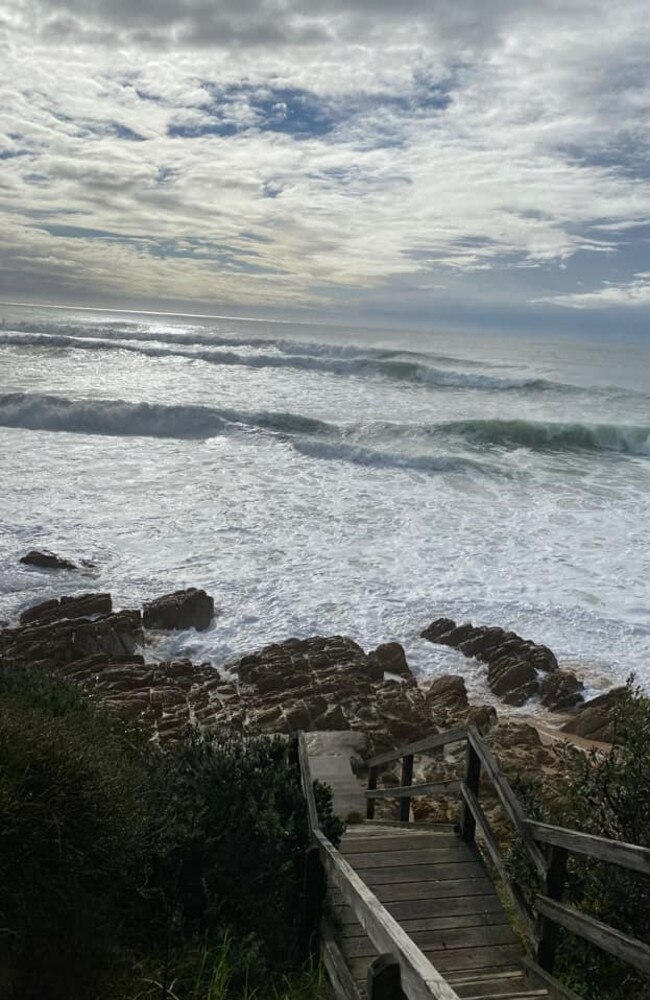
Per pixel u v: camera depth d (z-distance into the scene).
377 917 3.63
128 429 29.73
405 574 17.00
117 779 5.03
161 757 6.55
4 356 46.84
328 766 9.93
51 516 19.22
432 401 38.94
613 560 18.14
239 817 5.57
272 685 12.21
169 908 4.91
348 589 16.16
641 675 13.31
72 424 29.62
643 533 20.00
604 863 5.45
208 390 38.34
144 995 4.25
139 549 17.56
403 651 13.66
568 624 15.04
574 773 6.29
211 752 6.33
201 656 13.45
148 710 11.05
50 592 15.08
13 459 24.44
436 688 12.77
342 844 6.41
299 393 39.25
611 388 43.88
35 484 21.78
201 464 25.09
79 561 16.55
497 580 16.89
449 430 30.66
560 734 11.61
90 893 4.54
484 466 25.80
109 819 4.69
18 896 4.15
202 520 19.62
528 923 5.03
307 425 30.45
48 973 4.15
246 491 22.25
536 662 13.47
